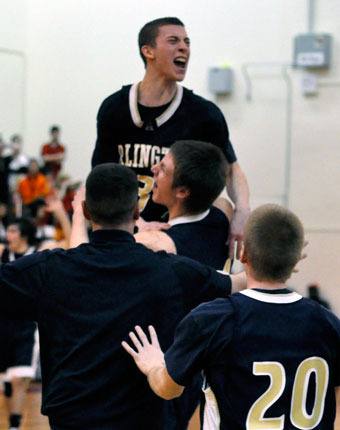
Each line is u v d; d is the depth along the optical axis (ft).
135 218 15.43
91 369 14.62
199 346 13.23
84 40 70.33
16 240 36.68
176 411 16.28
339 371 13.64
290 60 63.62
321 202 63.00
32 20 71.67
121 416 14.67
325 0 62.90
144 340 14.26
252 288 13.57
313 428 13.30
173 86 18.40
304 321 13.41
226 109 65.16
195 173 16.39
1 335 33.17
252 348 13.20
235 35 65.05
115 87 69.56
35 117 71.82
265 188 64.34
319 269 62.44
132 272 14.90
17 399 33.55
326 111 62.90
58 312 14.84
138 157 18.47
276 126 64.08
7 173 67.77
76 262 14.93
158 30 18.15
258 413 13.12
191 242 16.61
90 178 15.19
